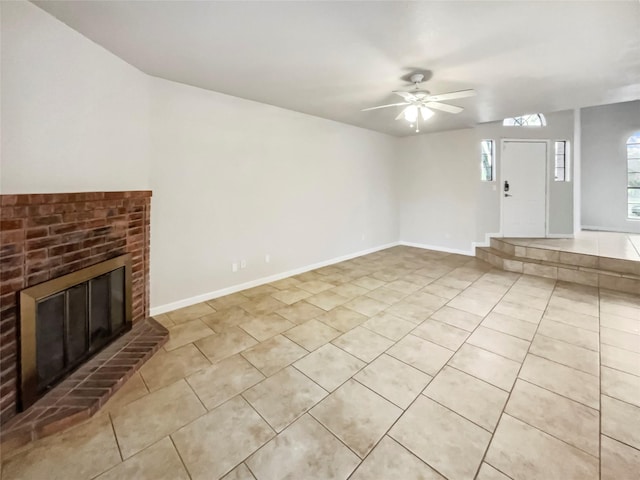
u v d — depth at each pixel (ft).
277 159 14.08
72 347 7.03
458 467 4.93
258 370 7.57
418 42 7.89
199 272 11.71
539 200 19.06
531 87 11.28
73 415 5.76
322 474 4.83
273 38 7.64
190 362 7.89
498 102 13.23
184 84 10.73
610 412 6.08
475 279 14.74
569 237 18.93
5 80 5.74
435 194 20.81
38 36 6.28
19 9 5.91
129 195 8.71
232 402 6.45
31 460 5.05
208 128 11.50
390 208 21.85
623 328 9.61
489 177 19.24
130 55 8.46
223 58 8.73
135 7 6.29
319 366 7.74
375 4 6.30
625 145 21.31
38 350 6.16
